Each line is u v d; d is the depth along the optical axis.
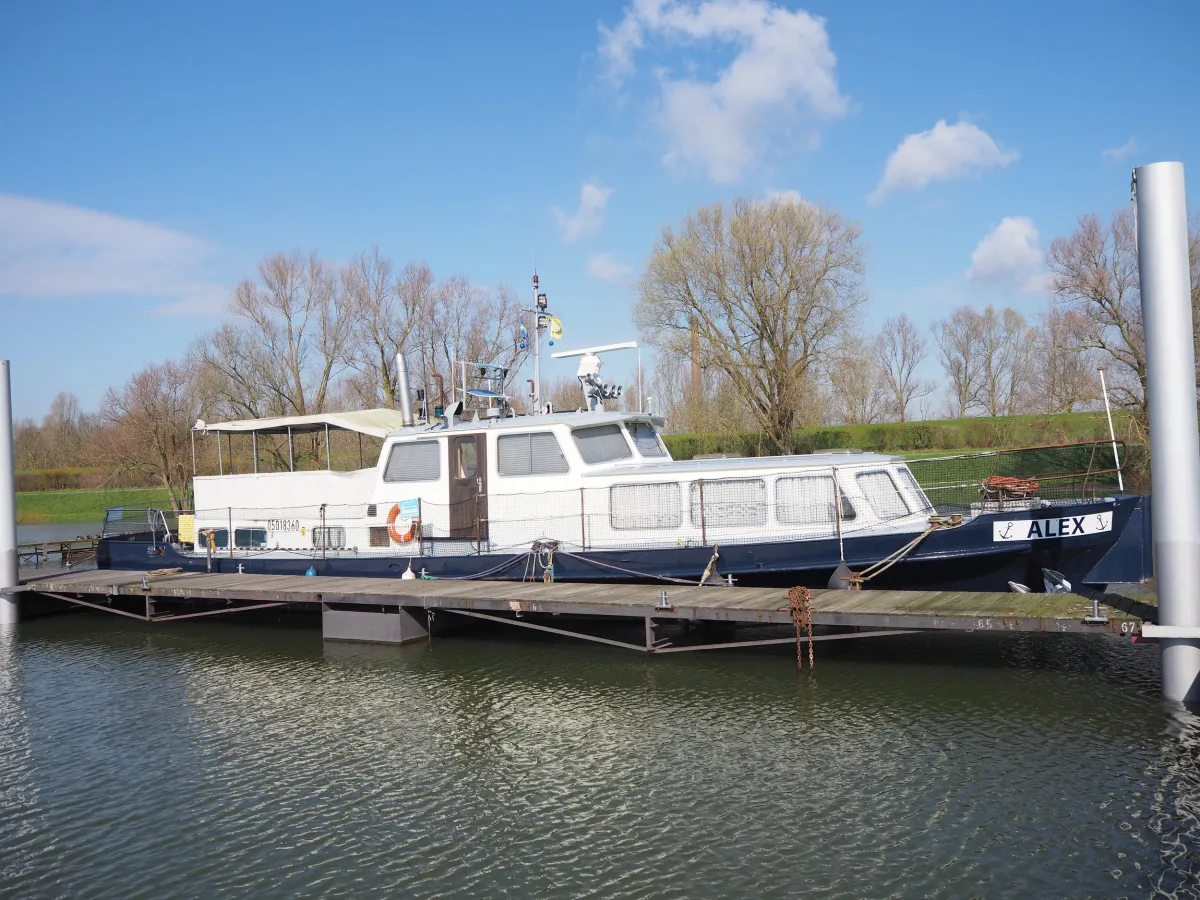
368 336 36.94
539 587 12.83
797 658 11.20
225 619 16.56
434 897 6.41
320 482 15.45
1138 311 29.22
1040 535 11.16
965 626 9.73
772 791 7.93
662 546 12.86
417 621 13.61
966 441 36.56
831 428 39.03
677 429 40.19
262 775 8.75
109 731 10.27
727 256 32.62
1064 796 7.59
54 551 24.86
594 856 6.91
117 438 37.75
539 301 15.88
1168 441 8.89
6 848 7.41
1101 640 12.38
